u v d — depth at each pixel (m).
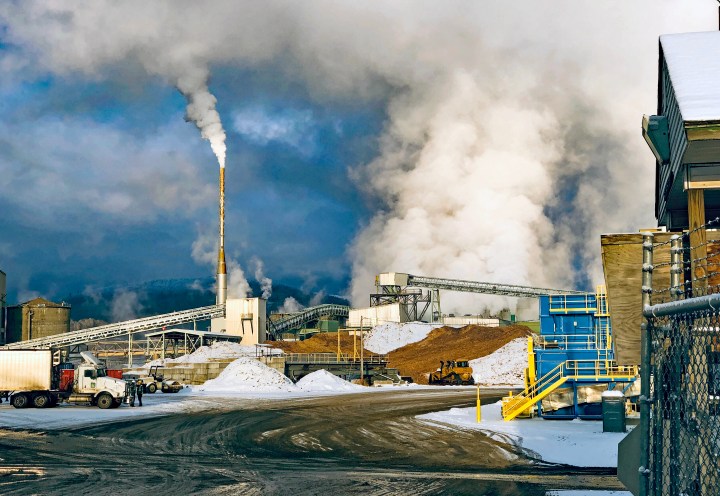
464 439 28.75
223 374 71.69
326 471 21.23
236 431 32.16
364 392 67.19
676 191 17.28
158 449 26.33
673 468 7.98
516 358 97.06
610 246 13.13
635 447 9.55
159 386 65.75
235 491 18.05
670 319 8.11
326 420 37.25
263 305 128.50
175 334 113.94
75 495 17.59
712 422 7.33
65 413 41.06
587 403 35.50
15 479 19.98
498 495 17.19
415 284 146.38
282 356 89.19
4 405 47.81
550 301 39.00
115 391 45.16
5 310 138.50
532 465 22.02
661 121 16.80
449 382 85.69
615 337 13.30
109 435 30.62
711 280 13.39
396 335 128.88
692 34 16.27
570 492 17.25
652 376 8.67
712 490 7.22
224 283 134.62
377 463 22.83
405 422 36.03
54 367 46.34
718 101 13.46
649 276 8.88
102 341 141.62
